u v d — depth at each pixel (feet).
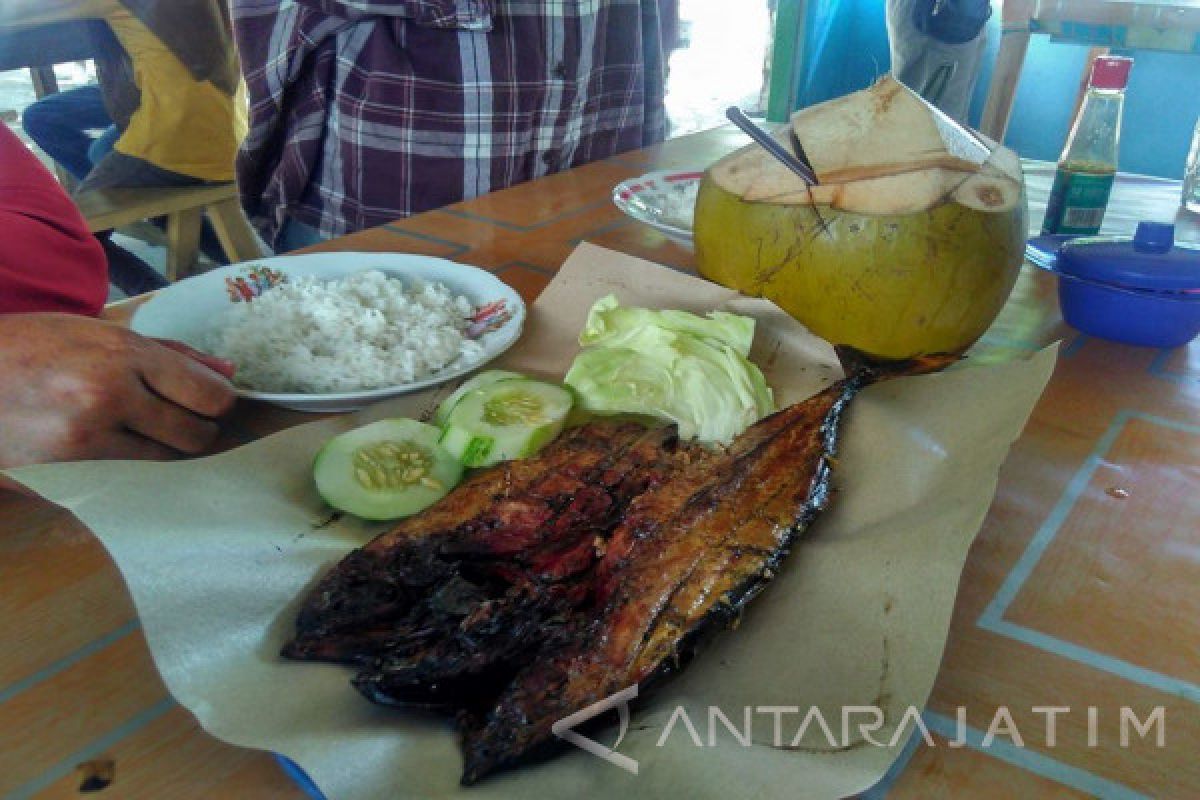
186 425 1.93
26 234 2.28
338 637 1.47
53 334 1.81
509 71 4.56
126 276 6.66
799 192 2.26
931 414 1.94
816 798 1.16
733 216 2.38
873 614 1.50
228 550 1.57
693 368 2.17
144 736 1.34
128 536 1.47
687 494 1.79
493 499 1.80
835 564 1.64
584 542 1.71
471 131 4.54
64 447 1.75
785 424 1.96
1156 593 1.68
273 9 4.22
